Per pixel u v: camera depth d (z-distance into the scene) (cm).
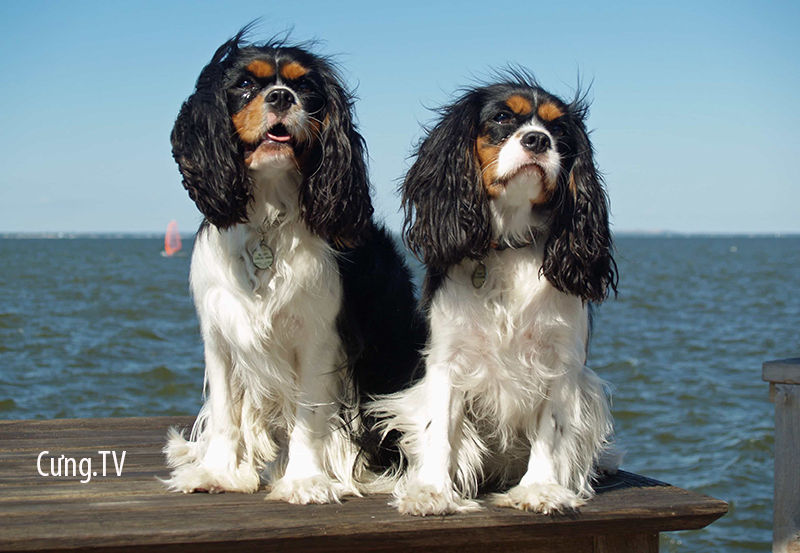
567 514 260
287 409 296
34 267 4178
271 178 277
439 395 274
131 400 893
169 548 233
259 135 271
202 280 284
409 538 249
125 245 10781
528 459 300
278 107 269
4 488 286
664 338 1577
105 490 284
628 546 272
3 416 806
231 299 278
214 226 282
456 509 259
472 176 276
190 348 1297
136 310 1906
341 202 281
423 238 283
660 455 729
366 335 298
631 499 278
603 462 317
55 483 294
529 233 277
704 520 272
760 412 891
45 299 2188
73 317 1728
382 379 306
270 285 276
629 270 4659
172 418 422
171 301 2198
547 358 280
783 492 296
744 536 546
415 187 290
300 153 276
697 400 955
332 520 247
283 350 288
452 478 279
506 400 279
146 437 379
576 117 291
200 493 280
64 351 1227
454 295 276
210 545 235
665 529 270
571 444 281
